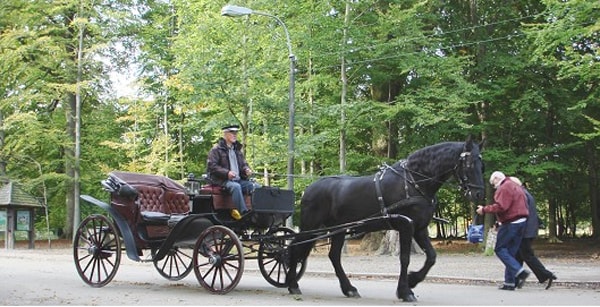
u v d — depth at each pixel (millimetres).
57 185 34969
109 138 34625
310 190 12641
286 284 12602
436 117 24188
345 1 24375
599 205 35094
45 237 41688
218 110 26422
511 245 13414
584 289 13648
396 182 11469
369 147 31094
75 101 34938
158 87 30891
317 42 24000
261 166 25516
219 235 12078
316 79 24266
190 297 11633
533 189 33344
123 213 12953
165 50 31859
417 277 11430
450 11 30031
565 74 20375
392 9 24344
